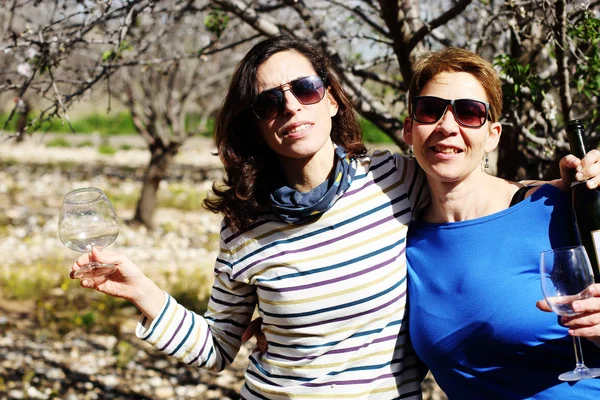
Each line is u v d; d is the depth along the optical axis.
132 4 3.62
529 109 3.94
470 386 2.37
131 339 7.41
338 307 2.46
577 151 2.46
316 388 2.50
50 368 6.39
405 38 3.66
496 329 2.26
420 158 2.39
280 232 2.52
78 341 7.22
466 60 2.37
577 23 3.26
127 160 25.83
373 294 2.45
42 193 17.05
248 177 2.52
